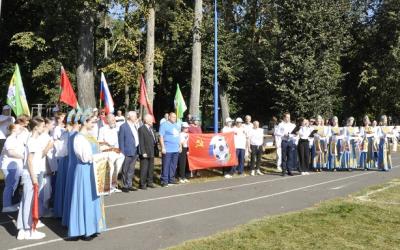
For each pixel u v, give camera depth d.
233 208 10.76
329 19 22.27
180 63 35.94
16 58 30.25
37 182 8.27
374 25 36.81
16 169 10.38
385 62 35.00
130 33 29.50
